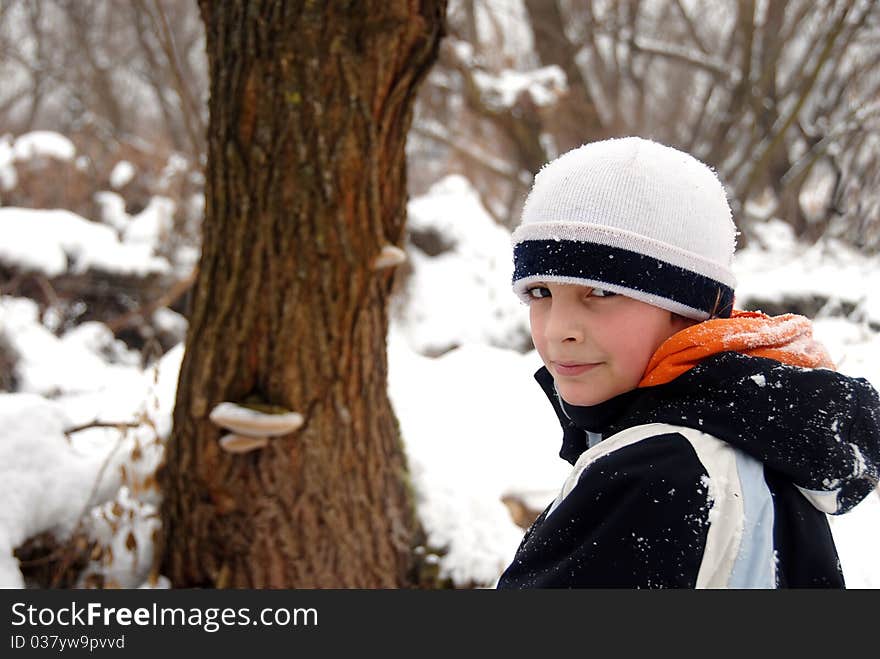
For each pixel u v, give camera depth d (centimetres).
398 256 261
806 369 97
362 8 235
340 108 240
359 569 280
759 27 1046
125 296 704
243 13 237
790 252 809
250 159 244
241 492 262
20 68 1627
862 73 1002
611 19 1136
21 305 611
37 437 290
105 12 1583
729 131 1030
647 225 99
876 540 173
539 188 108
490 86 930
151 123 1611
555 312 104
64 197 779
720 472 91
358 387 268
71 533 282
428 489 320
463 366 453
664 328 103
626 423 101
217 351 258
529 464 366
